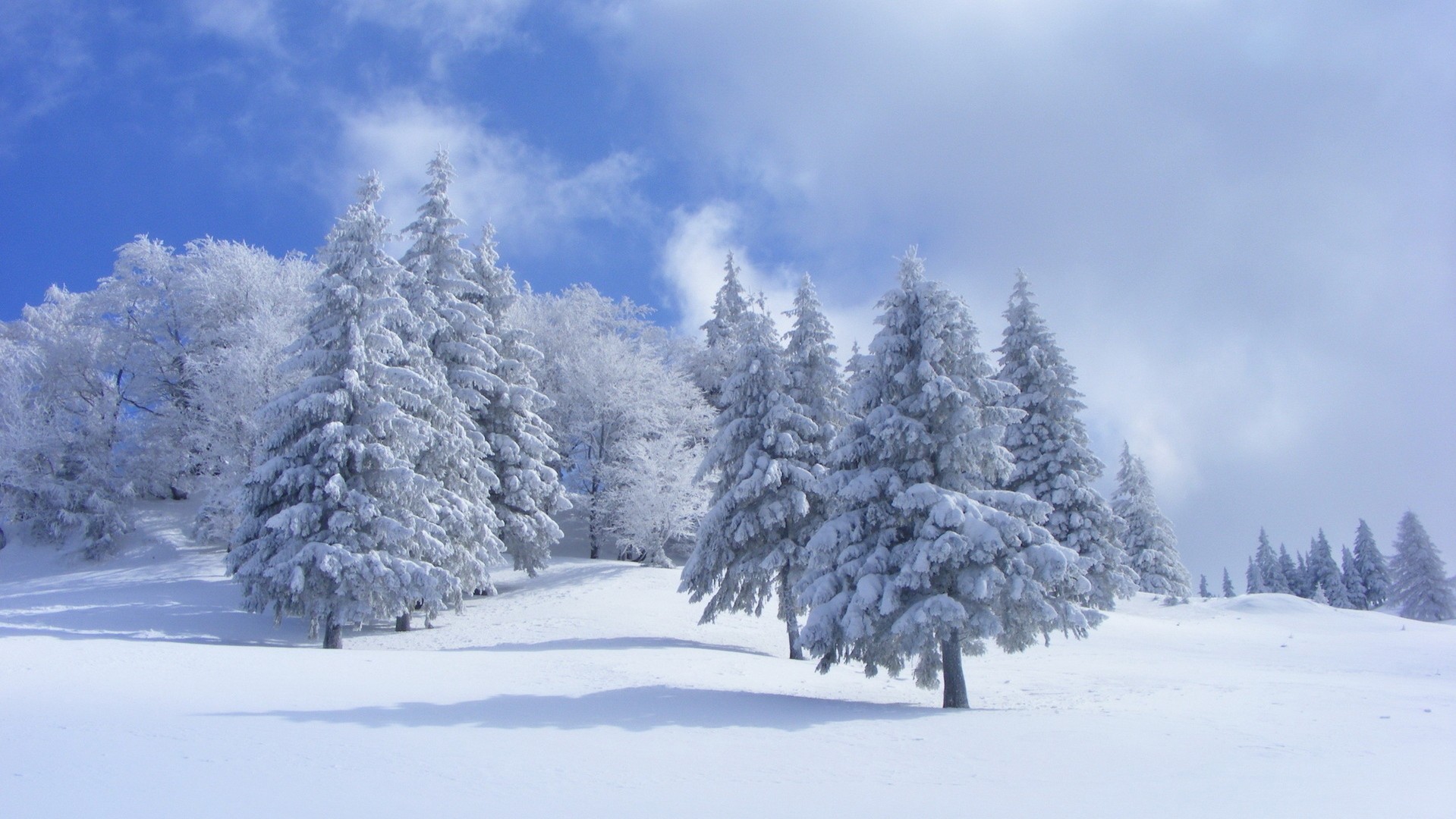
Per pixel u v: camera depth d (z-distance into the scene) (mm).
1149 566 47531
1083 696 15602
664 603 30141
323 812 6258
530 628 25406
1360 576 81938
